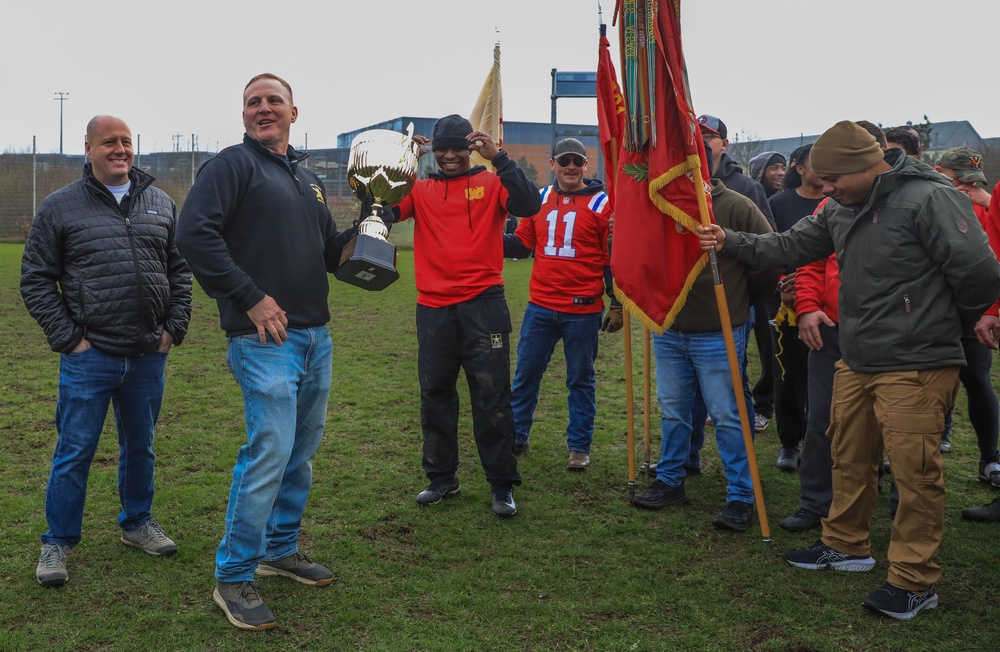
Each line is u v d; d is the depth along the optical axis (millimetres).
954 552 3809
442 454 4434
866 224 3371
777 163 6801
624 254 4168
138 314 3492
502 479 4258
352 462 5043
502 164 4125
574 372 5039
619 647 2988
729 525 4090
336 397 6699
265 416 3082
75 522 3453
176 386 6895
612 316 5148
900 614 3188
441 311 4305
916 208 3236
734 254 3906
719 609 3275
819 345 3982
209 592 3332
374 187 3676
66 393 3430
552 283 5090
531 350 5227
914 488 3215
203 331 9852
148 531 3703
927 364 3230
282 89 3248
